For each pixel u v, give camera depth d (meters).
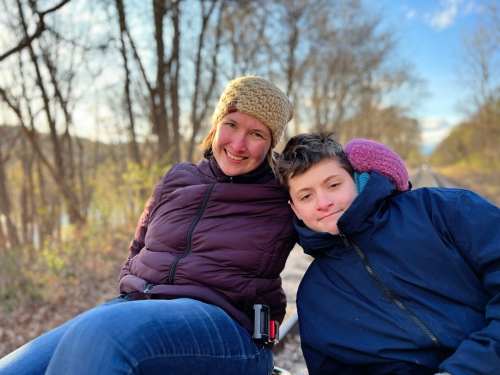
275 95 2.03
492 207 1.58
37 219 11.02
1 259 6.46
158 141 12.84
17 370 1.57
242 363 1.70
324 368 1.82
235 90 2.02
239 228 1.92
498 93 35.22
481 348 1.38
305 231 1.78
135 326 1.39
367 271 1.68
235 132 2.03
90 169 13.95
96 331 1.34
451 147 75.44
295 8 19.14
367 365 1.68
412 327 1.57
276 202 1.99
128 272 2.19
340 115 35.53
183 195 2.06
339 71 32.16
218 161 2.11
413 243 1.62
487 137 39.16
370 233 1.68
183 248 1.96
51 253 6.60
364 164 1.74
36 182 12.30
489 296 1.57
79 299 5.91
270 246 1.91
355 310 1.69
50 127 11.22
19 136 11.00
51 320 5.18
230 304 1.82
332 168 1.73
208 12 13.85
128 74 12.66
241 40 19.06
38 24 7.56
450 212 1.62
